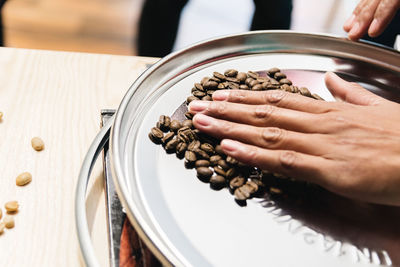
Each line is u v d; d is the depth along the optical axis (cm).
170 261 32
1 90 46
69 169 42
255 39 47
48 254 37
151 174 38
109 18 99
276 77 45
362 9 48
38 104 46
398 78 46
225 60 46
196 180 38
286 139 38
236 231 35
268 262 34
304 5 110
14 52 50
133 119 40
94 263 33
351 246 35
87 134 44
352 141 37
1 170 41
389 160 37
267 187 37
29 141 43
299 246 35
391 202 37
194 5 107
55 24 95
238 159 37
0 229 37
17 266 36
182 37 96
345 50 47
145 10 103
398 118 39
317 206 37
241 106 40
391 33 67
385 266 34
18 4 99
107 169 40
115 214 38
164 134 40
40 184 40
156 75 43
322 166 36
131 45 92
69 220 39
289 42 48
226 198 37
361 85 45
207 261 34
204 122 39
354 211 37
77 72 49
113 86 49
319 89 45
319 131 38
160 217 35
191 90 43
